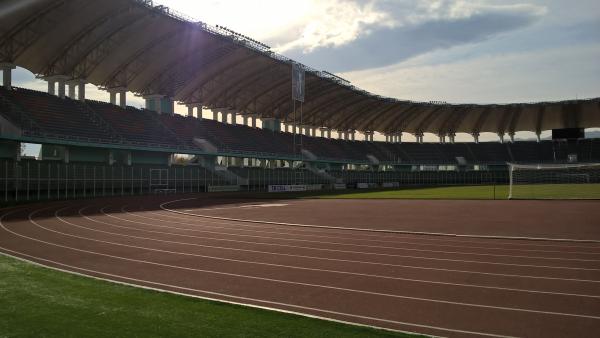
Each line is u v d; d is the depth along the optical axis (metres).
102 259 13.01
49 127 43.59
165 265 12.20
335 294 9.30
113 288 9.25
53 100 48.19
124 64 51.97
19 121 41.06
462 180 95.19
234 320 7.25
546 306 8.37
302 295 9.22
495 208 31.55
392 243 16.23
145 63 53.53
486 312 8.03
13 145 41.81
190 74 59.38
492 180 94.88
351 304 8.57
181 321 7.14
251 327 6.92
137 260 12.91
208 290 9.59
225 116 75.75
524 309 8.20
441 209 31.36
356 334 6.70
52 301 8.14
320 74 69.50
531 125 102.25
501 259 13.05
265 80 67.69
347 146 98.56
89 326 6.83
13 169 37.31
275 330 6.80
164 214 27.86
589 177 82.19
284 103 78.50
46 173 40.41
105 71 52.12
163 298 8.54
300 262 12.70
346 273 11.27
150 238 17.44
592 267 11.84
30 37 42.19
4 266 11.26
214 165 67.94
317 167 90.44
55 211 28.78
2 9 36.44
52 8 38.88
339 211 30.17
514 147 104.56
